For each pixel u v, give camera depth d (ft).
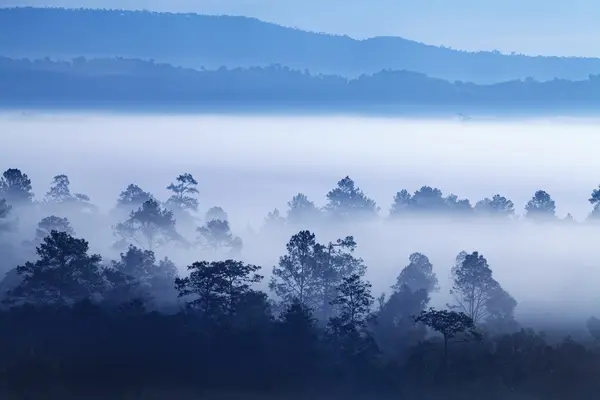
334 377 221.05
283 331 231.30
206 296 244.22
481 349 229.86
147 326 230.89
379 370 222.69
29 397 212.23
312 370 222.48
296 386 219.41
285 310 246.68
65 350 225.35
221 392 217.15
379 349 235.81
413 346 233.55
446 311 240.73
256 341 227.81
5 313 237.66
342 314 246.47
